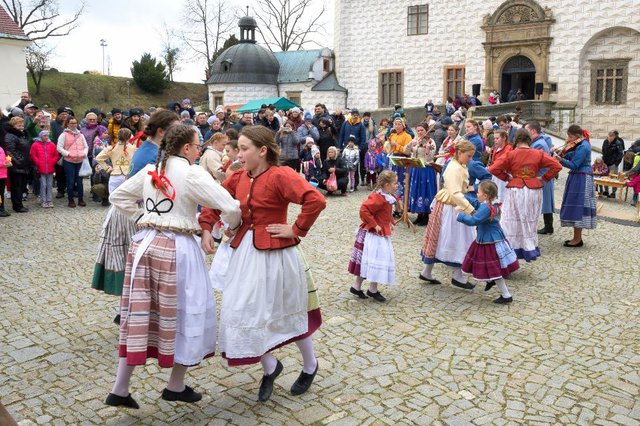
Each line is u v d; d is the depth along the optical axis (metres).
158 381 4.45
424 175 10.55
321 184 14.12
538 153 7.74
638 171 14.53
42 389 4.32
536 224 7.82
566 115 26.77
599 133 26.92
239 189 3.99
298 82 33.47
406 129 14.12
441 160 10.32
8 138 11.30
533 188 7.69
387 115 29.08
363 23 32.22
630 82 26.08
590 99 27.00
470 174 7.87
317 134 14.90
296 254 4.01
